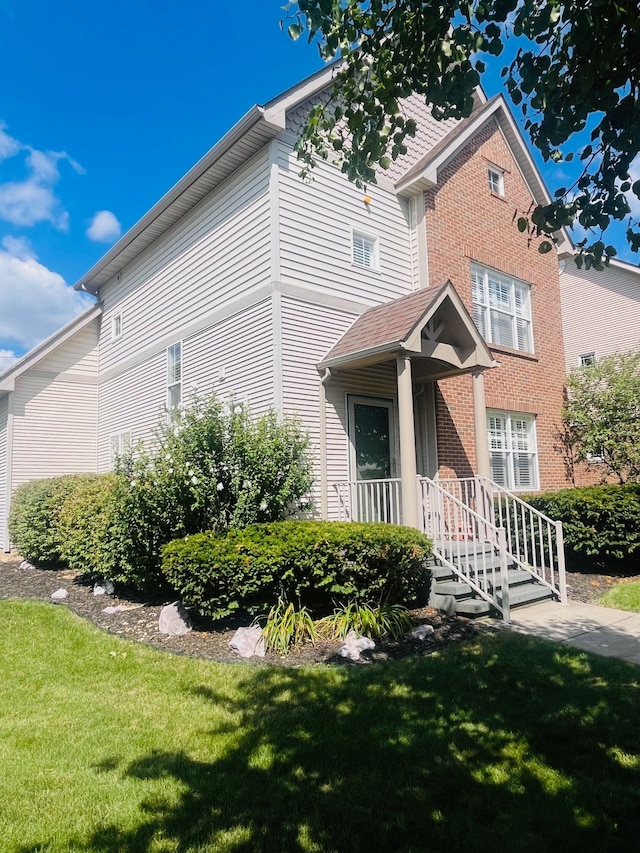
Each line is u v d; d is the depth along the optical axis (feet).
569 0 9.70
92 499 30.53
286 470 25.62
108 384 49.01
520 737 12.32
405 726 12.94
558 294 47.32
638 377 45.32
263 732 12.87
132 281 44.93
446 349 28.89
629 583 28.19
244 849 8.95
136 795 10.49
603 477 45.88
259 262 30.01
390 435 33.30
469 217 39.40
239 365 31.12
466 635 20.18
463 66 10.85
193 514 24.44
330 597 22.24
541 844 8.87
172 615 21.65
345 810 9.84
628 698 14.15
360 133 12.55
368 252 34.12
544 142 11.17
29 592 29.78
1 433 49.73
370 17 10.97
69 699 15.12
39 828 9.55
